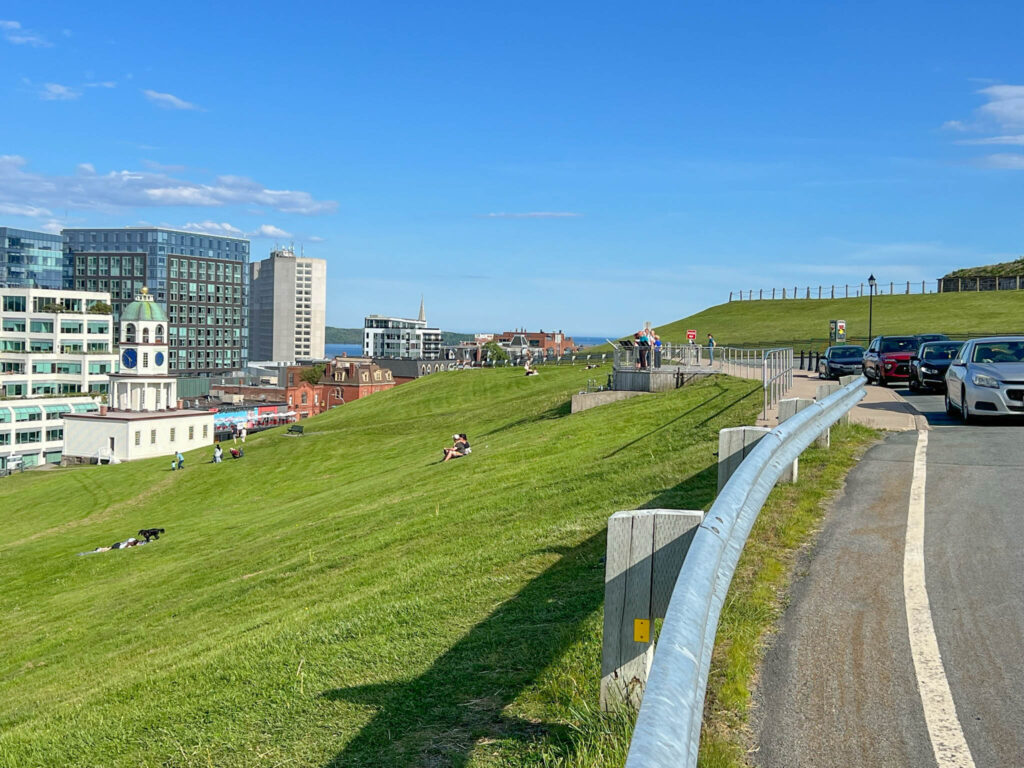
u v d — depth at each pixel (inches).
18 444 4485.7
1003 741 171.6
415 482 1021.8
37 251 7263.8
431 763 195.8
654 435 822.5
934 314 3046.3
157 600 735.1
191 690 297.0
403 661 271.1
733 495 197.5
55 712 363.3
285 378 6584.6
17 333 5118.1
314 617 390.9
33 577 1111.0
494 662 250.5
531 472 787.4
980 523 330.6
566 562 365.4
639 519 182.7
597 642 239.8
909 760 166.6
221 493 1818.4
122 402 3998.5
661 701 109.7
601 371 2434.8
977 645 216.7
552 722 203.5
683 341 3038.9
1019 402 605.0
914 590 258.4
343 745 218.4
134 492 2046.0
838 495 390.6
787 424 329.4
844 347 1400.1
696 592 141.0
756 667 210.7
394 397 2815.0
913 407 783.1
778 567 283.4
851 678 201.8
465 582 373.4
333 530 799.7
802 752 171.3
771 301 4077.3
